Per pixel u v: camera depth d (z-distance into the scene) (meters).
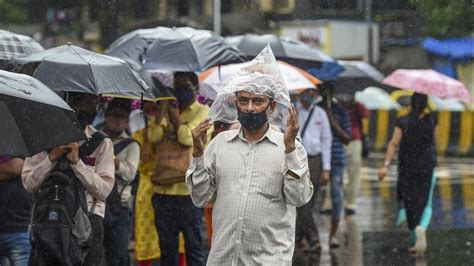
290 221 12.27
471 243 25.52
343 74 36.12
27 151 11.73
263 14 67.06
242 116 12.05
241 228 12.06
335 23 64.56
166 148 18.27
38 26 67.62
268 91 12.00
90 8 67.31
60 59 15.46
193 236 18.42
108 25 66.44
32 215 14.39
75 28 67.56
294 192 11.98
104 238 17.20
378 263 22.61
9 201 15.36
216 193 12.38
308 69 27.08
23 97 11.92
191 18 66.69
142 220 19.55
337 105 27.09
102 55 15.97
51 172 14.38
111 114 17.45
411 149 23.42
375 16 68.12
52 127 11.99
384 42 67.75
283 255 12.15
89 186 14.61
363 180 41.66
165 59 19.75
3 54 17.30
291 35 65.31
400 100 55.59
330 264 22.39
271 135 12.26
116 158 17.31
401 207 24.75
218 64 20.00
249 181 12.12
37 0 67.69
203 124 12.02
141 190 19.47
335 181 25.75
